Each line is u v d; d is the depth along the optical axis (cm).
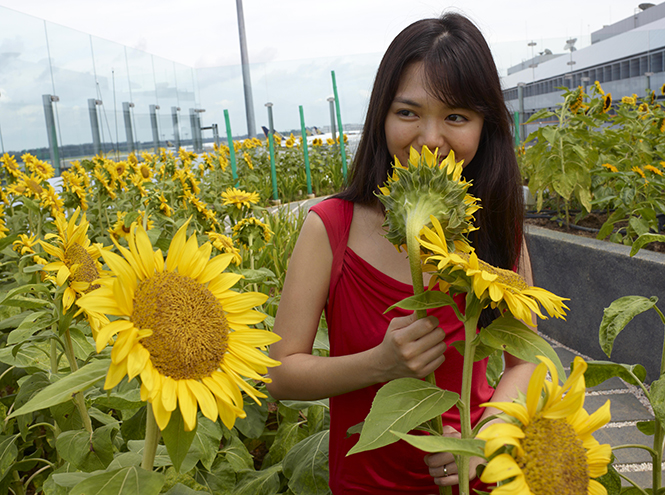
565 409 60
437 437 63
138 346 69
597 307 352
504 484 59
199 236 325
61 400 70
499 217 145
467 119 121
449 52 115
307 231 140
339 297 139
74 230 123
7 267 262
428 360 97
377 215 139
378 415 76
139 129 944
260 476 179
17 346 128
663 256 312
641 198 394
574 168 407
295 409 204
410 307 81
